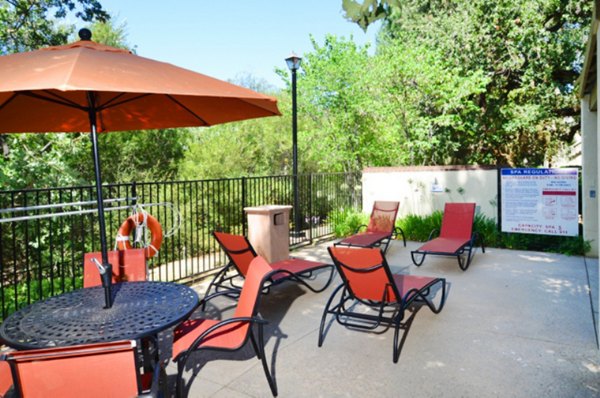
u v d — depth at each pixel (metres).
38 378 1.75
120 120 4.52
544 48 12.02
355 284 4.19
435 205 10.14
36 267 8.52
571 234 8.08
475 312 4.77
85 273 3.90
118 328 2.48
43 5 11.13
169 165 17.12
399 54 11.33
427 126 11.64
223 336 3.12
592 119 7.57
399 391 3.11
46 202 8.59
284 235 7.32
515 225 8.56
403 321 4.51
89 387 1.82
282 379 3.31
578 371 3.36
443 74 11.43
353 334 4.21
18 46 11.13
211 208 9.70
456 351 3.77
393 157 12.91
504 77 13.01
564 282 5.95
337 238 10.27
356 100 12.62
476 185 9.62
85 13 11.66
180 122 4.48
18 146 8.92
